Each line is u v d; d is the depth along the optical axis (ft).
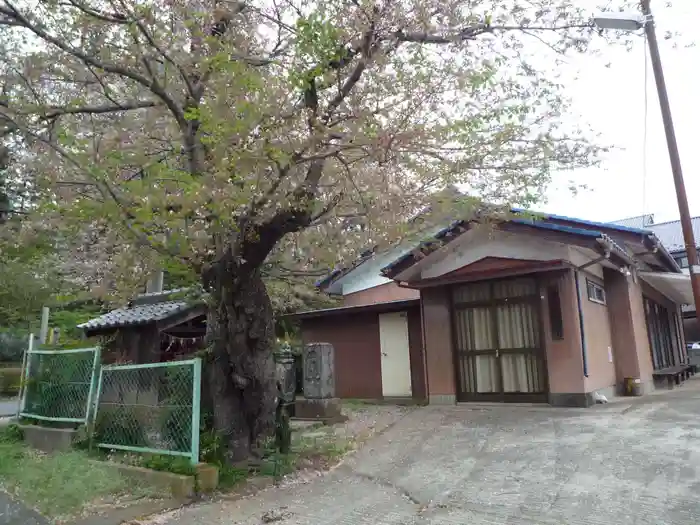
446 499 18.08
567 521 15.33
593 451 21.56
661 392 40.09
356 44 20.31
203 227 20.93
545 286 33.47
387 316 44.16
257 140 18.79
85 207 20.15
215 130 18.17
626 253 35.40
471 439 25.62
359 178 21.04
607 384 35.91
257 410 23.07
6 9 21.98
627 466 19.38
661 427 24.50
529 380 33.71
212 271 22.00
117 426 24.17
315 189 20.99
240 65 18.49
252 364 22.68
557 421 27.66
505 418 29.71
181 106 23.27
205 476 19.95
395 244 25.76
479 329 36.24
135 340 32.09
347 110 20.84
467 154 21.47
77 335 54.90
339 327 46.83
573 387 31.68
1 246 34.45
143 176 22.17
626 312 39.11
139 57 22.67
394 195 21.25
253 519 17.26
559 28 21.47
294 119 19.13
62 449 25.52
